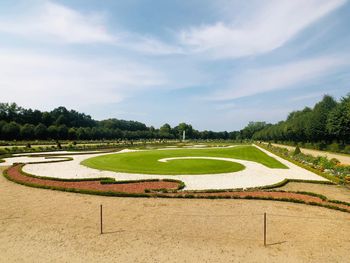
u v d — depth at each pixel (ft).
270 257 36.76
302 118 290.35
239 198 66.80
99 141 392.27
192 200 64.69
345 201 66.49
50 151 203.82
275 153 204.64
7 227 46.52
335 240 42.57
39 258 35.83
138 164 125.49
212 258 36.24
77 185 78.84
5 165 123.95
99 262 34.88
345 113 198.80
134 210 56.34
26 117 419.54
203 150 227.20
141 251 38.01
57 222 49.01
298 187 82.12
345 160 147.43
